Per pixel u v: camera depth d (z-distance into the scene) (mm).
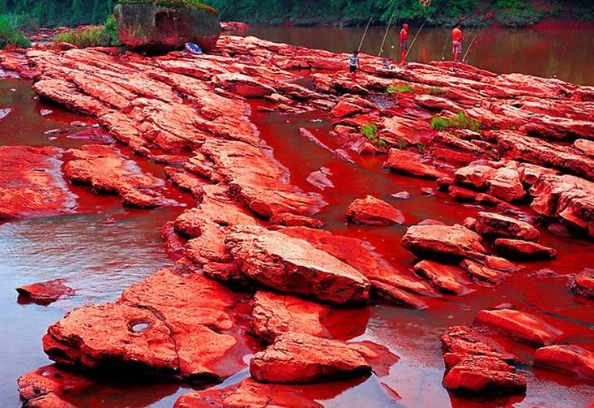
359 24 62844
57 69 24875
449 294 9352
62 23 73312
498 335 8195
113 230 11945
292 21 66688
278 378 7109
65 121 20078
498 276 9719
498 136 15594
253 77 23219
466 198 13148
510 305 8992
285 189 13523
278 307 8492
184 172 14750
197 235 10914
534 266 10227
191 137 16750
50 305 9258
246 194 12453
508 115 17109
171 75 22969
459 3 59219
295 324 8148
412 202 13180
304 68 28156
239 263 9125
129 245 11242
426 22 58656
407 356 7816
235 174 13711
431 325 8539
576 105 18422
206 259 9602
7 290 9727
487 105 18797
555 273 9977
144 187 14086
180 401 6695
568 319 8609
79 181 14250
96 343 7273
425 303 9102
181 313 8227
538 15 55781
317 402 6871
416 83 22188
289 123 19000
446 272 9773
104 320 7785
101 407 6926
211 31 29453
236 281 9102
